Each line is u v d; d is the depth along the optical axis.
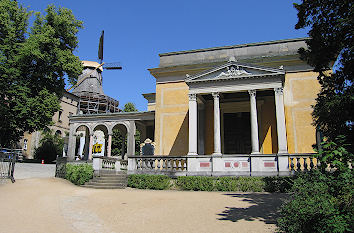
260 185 15.15
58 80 27.27
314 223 6.32
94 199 12.52
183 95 23.55
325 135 11.22
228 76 18.73
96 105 54.78
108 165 19.73
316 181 7.92
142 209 10.30
